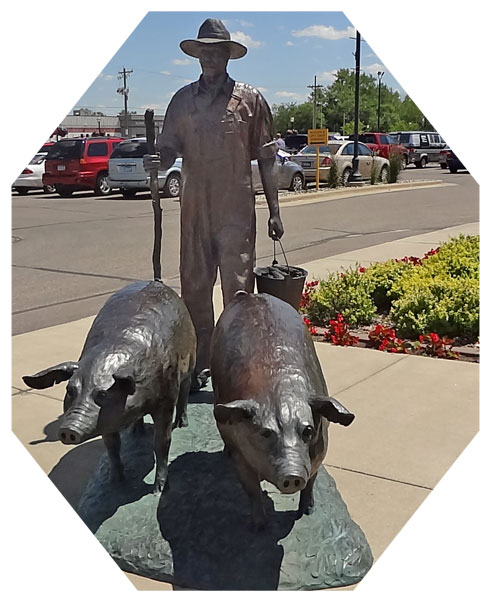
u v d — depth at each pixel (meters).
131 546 3.98
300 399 3.58
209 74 5.18
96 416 3.79
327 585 3.78
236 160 5.27
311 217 16.67
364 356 7.05
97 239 13.89
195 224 5.41
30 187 21.89
